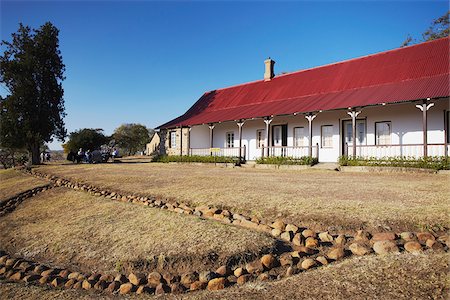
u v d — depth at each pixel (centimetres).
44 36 2750
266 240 488
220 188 899
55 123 2870
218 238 510
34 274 497
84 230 665
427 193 722
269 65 2428
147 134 7075
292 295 340
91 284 442
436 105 1420
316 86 1970
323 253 449
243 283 393
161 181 1135
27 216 904
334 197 709
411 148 1460
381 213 551
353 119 1449
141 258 486
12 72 2598
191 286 398
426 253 400
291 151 1900
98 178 1359
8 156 3684
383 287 331
